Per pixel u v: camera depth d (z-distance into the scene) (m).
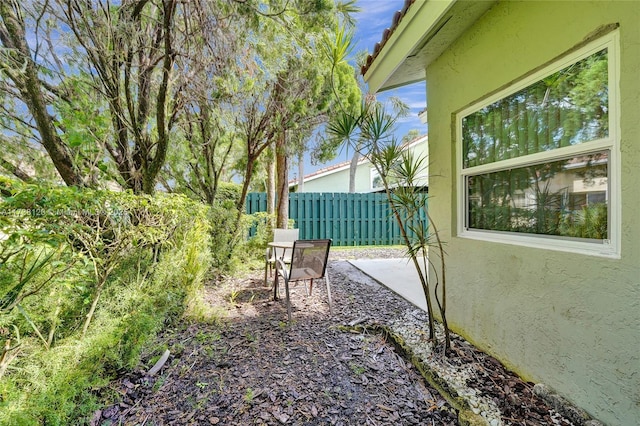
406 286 4.67
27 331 1.87
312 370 2.39
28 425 1.45
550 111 2.02
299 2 3.31
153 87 3.85
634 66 1.50
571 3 1.81
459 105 2.83
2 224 1.50
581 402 1.77
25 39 2.60
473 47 2.62
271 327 3.18
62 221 1.89
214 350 2.67
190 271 3.48
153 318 2.64
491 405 1.91
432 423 1.84
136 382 2.15
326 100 5.38
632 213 1.52
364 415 1.91
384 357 2.61
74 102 3.04
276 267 4.11
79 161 3.08
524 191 2.27
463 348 2.63
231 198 7.19
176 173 5.60
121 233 2.46
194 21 3.29
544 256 2.01
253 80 4.07
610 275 1.62
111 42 3.18
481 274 2.60
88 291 2.36
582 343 1.76
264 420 1.85
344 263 6.58
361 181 15.09
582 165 1.83
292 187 15.84
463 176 2.90
